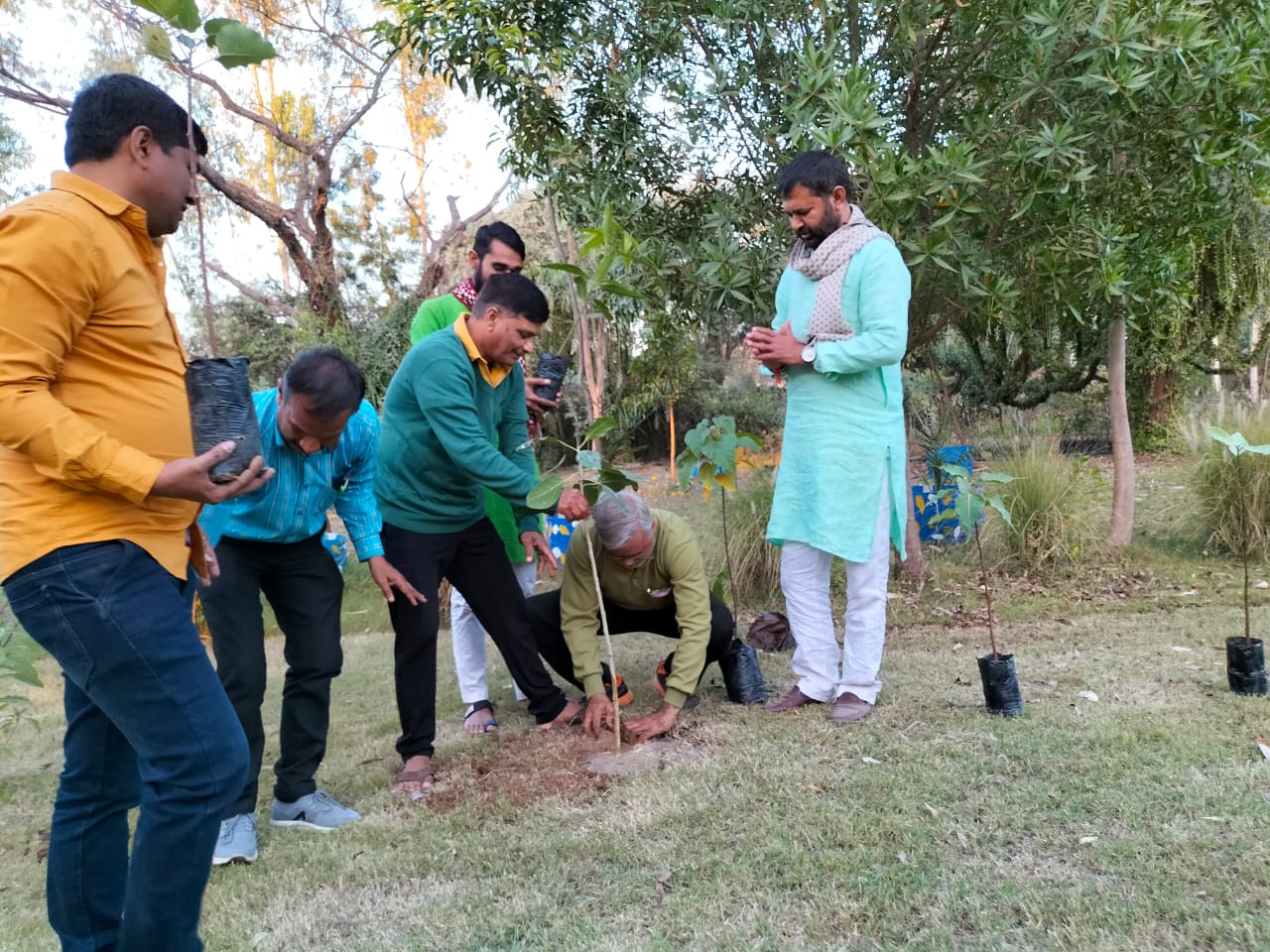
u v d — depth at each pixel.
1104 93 4.51
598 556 3.46
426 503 3.17
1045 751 2.95
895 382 3.49
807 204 3.47
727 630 3.69
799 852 2.36
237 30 1.76
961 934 1.98
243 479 1.70
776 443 9.91
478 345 3.12
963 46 5.27
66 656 1.63
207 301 1.87
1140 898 2.05
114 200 1.64
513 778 3.04
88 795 1.85
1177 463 7.30
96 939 1.87
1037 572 6.27
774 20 5.10
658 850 2.44
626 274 4.93
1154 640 4.54
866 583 3.43
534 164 5.68
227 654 2.64
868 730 3.27
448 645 5.77
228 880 2.46
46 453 1.52
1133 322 5.96
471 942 2.07
